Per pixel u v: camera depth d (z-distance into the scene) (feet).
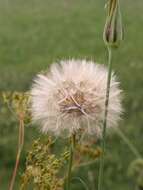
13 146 6.29
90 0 20.21
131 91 8.39
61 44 13.92
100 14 17.98
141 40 13.79
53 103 1.81
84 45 13.70
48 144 1.91
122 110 1.81
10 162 5.90
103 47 13.37
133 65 10.61
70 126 1.78
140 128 6.77
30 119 1.99
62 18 17.46
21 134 2.07
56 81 1.84
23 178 1.92
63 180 1.94
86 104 1.78
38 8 19.22
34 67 10.93
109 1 1.78
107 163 5.86
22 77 9.60
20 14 18.17
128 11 18.07
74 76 1.85
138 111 7.45
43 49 13.32
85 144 2.35
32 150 1.90
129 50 12.34
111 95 1.80
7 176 5.61
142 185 3.95
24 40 14.42
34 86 1.87
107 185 5.57
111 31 1.76
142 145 6.31
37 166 1.90
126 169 5.77
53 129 1.81
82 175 5.44
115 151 6.11
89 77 1.83
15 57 12.40
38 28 16.03
